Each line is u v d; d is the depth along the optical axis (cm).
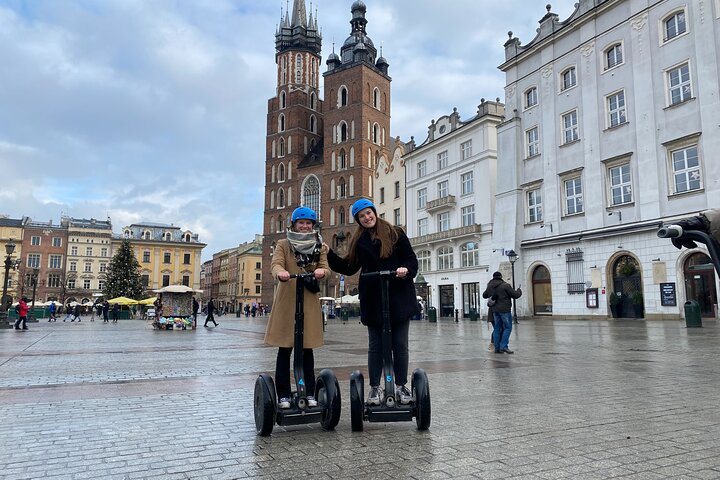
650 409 504
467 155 4344
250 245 11994
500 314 1107
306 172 7669
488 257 4038
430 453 365
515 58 3656
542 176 3431
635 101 2825
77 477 325
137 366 930
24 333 2197
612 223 2912
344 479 312
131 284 6775
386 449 377
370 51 7344
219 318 5588
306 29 8500
